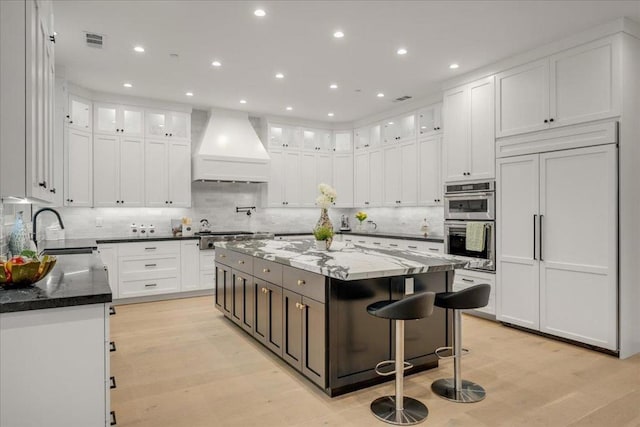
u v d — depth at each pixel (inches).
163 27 136.5
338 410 98.8
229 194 259.9
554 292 148.2
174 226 232.5
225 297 176.7
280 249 146.3
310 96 218.4
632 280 134.6
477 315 183.2
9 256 104.5
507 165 165.2
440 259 115.6
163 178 226.7
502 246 166.7
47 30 90.6
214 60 166.2
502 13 127.6
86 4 120.6
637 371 121.6
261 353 137.8
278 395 106.8
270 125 261.9
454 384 107.0
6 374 58.6
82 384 62.8
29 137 69.7
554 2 120.5
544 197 151.4
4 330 58.4
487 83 173.6
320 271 100.1
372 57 163.5
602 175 134.6
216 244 178.5
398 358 96.2
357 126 277.4
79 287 69.0
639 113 136.6
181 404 101.7
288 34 142.4
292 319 120.4
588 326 138.3
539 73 153.3
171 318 181.5
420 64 171.0
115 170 213.5
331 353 103.9
